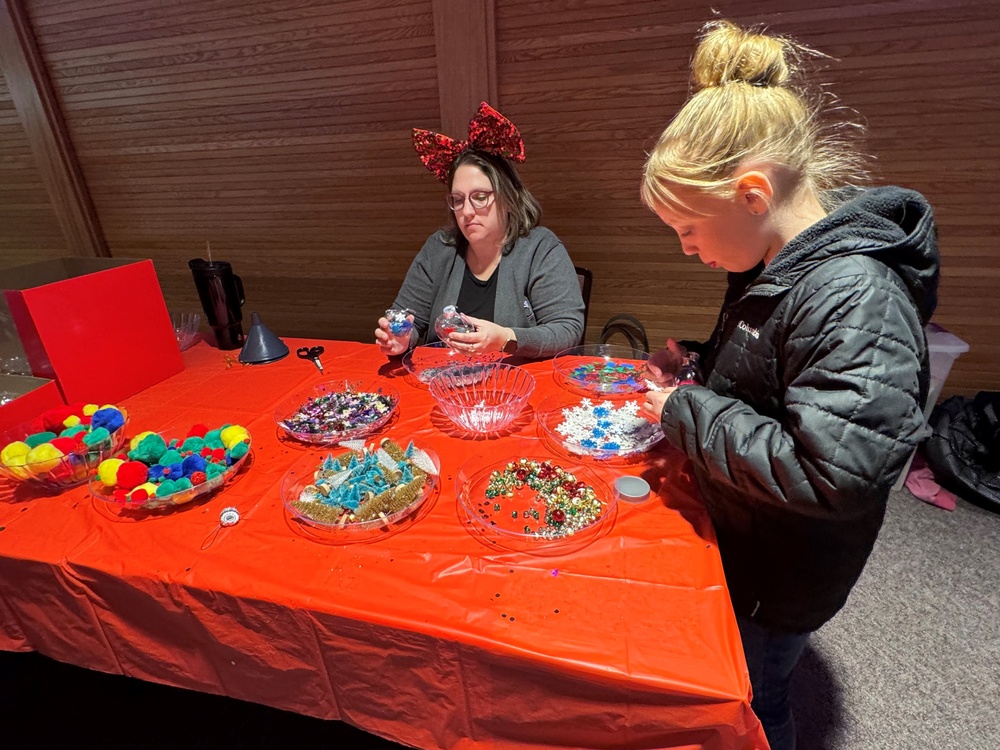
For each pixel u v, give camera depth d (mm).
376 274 2906
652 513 996
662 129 2236
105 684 1616
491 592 829
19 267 1560
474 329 1576
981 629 1645
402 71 2412
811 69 2023
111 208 3195
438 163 1884
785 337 847
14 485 1146
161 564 904
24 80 2859
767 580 988
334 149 2664
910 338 727
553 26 2184
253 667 912
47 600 981
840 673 1539
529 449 1222
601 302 2635
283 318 3199
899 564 1873
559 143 2371
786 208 830
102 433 1164
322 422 1311
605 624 765
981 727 1398
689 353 1318
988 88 1903
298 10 2414
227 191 2934
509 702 788
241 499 1071
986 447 2148
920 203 834
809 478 753
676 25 2074
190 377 1675
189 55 2643
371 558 904
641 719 719
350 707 895
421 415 1391
